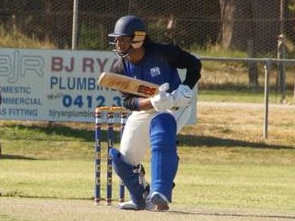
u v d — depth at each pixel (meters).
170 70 28.06
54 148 66.81
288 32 110.62
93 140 68.31
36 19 109.62
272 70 96.31
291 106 81.69
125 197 37.81
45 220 27.45
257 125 74.06
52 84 68.81
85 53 68.44
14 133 69.38
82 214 28.81
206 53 112.12
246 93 97.88
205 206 35.81
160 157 26.95
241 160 65.12
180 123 27.84
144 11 110.75
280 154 66.75
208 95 96.06
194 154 66.06
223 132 71.38
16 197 37.66
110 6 108.75
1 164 58.19
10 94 69.00
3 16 109.81
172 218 28.42
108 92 68.50
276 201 40.81
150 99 27.23
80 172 54.38
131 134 28.77
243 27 113.69
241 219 28.72
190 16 112.38
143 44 27.89
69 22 107.75
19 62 68.81
